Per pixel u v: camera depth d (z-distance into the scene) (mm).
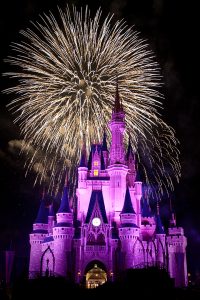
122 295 61969
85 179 104500
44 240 104812
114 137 107500
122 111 108688
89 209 100000
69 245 93125
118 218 98562
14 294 66000
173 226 113938
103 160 109062
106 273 90812
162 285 62344
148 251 96312
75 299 62938
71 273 90500
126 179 109375
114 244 93000
